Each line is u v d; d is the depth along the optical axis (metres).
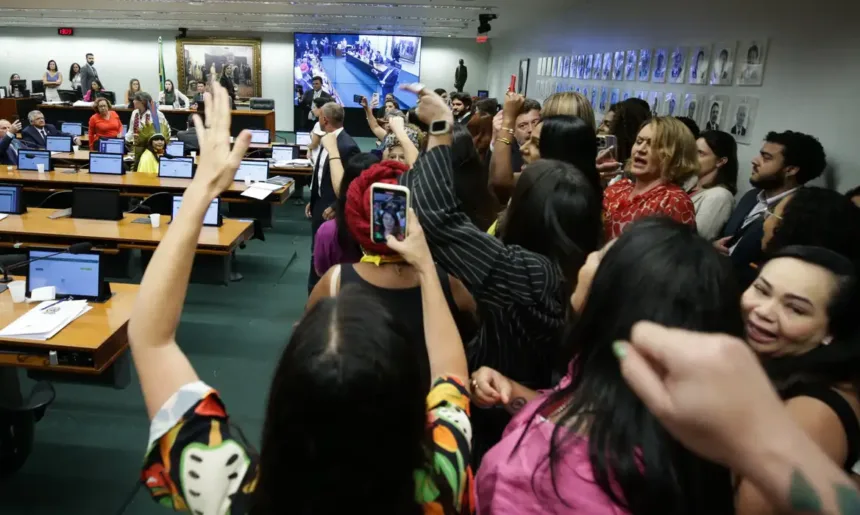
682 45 4.61
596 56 7.08
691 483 0.51
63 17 11.99
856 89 2.56
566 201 1.11
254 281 4.60
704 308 0.57
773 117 3.26
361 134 15.30
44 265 2.60
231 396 3.00
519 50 12.29
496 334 1.12
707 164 2.77
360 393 0.48
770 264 0.87
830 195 1.26
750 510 0.49
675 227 0.66
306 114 11.51
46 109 11.23
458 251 1.03
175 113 10.83
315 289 1.08
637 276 0.60
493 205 1.71
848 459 0.76
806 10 2.96
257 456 0.61
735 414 0.24
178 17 11.65
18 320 2.34
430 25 12.04
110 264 4.17
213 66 13.88
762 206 2.42
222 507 0.56
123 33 14.65
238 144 0.72
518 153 3.00
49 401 2.20
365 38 14.67
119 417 2.78
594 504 0.54
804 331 0.81
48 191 5.37
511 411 1.03
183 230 0.67
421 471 0.56
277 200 5.46
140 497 2.27
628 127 3.02
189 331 3.70
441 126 1.07
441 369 0.75
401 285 1.04
